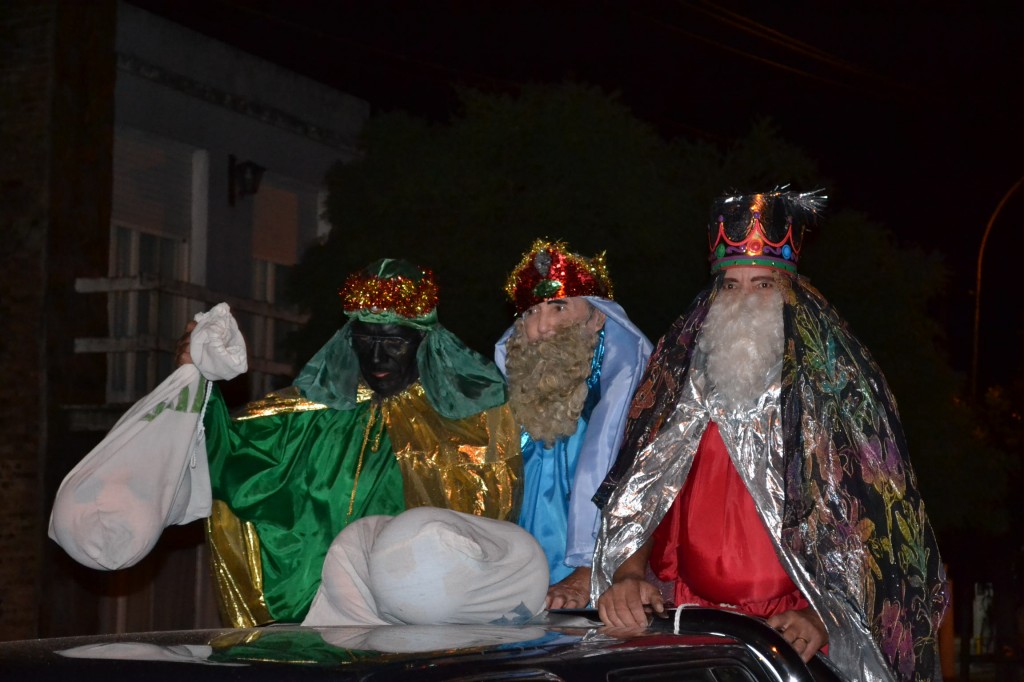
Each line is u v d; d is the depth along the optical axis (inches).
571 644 101.7
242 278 519.5
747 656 111.4
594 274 186.7
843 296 468.4
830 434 151.3
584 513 169.3
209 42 501.7
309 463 175.5
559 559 176.4
